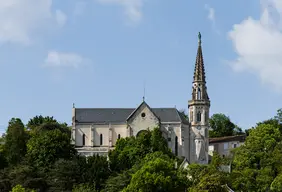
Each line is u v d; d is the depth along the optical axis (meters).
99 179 163.88
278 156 170.88
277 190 154.88
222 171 164.50
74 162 170.50
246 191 159.62
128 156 183.75
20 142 192.12
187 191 145.62
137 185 141.62
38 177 168.25
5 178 167.88
